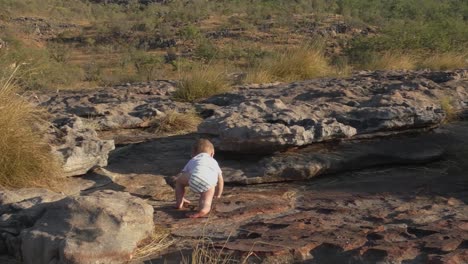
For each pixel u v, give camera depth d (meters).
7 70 7.62
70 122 6.73
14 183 5.24
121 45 47.88
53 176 5.43
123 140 7.26
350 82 9.66
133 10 68.88
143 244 4.09
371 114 6.54
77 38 51.53
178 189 4.86
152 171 6.05
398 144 6.39
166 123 7.80
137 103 8.70
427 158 6.16
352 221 4.59
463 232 4.22
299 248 3.94
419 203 5.04
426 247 3.96
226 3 63.12
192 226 4.51
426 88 8.41
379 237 4.18
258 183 5.67
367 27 45.81
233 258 3.87
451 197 5.16
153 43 47.06
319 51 13.05
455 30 27.78
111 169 6.09
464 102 8.15
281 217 4.70
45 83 16.69
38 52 30.50
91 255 3.70
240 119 6.39
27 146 5.42
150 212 4.25
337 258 3.92
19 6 60.47
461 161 6.14
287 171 5.72
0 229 4.16
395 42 27.05
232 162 6.05
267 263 3.84
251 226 4.45
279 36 44.28
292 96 8.46
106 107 8.17
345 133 6.19
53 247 3.77
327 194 5.34
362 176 5.89
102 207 4.02
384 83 9.16
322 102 7.63
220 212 4.79
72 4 69.06
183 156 6.53
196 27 49.59
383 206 4.98
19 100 6.06
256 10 54.81
